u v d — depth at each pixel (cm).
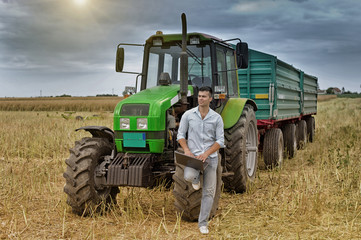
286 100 988
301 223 458
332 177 681
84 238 411
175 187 468
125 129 492
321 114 2550
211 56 587
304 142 1193
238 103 618
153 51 615
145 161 482
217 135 426
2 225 447
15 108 3841
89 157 494
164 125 497
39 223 463
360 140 1123
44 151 947
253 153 686
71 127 1399
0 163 827
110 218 488
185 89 485
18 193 593
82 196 488
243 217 489
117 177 475
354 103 4781
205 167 416
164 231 435
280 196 582
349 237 412
